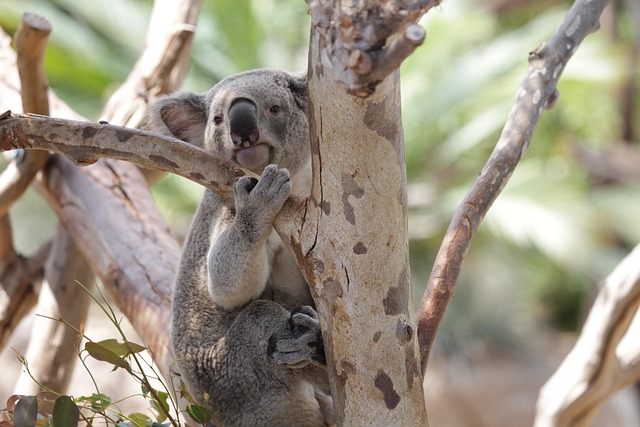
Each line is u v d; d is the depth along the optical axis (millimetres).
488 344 26469
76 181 10539
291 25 31203
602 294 10961
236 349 7586
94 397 6711
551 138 34156
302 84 8359
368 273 5883
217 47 29219
